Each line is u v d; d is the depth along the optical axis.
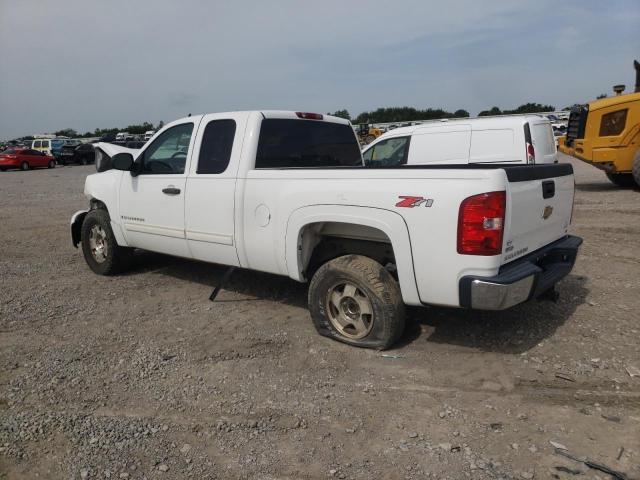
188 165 5.30
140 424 3.25
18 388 3.69
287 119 5.23
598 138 13.49
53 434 3.14
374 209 3.92
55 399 3.54
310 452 2.96
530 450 2.94
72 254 7.93
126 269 6.70
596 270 6.39
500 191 3.51
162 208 5.58
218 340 4.51
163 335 4.64
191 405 3.47
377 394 3.58
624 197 12.55
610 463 2.81
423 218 3.70
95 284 6.24
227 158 4.97
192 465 2.86
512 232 3.72
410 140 9.37
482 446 2.99
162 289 6.00
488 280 3.54
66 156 38.88
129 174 5.96
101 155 7.38
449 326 4.70
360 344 4.25
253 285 6.09
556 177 4.43
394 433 3.13
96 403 3.50
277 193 4.51
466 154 8.81
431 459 2.88
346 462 2.87
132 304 5.48
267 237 4.64
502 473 2.75
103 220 6.41
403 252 3.83
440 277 3.71
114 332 4.71
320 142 5.60
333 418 3.30
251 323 4.89
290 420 3.28
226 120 5.08
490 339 4.41
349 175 4.09
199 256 5.38
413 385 3.69
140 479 2.74
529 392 3.56
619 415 3.26
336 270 4.20
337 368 3.96
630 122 13.05
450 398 3.51
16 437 3.11
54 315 5.15
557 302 5.23
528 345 4.27
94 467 2.84
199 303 5.50
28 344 4.45
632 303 5.16
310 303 4.45
